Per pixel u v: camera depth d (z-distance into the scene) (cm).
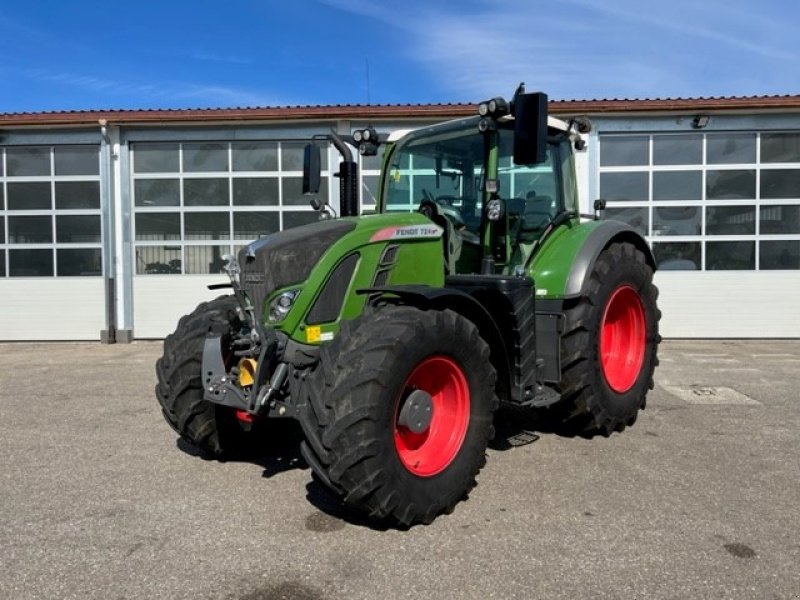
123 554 306
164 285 1147
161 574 287
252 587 275
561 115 1066
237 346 382
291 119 1095
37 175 1148
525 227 484
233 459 450
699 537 318
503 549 307
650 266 561
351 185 524
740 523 334
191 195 1141
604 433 494
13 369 855
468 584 276
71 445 490
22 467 438
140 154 1141
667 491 380
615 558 297
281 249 368
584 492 380
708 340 1084
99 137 1127
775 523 334
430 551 307
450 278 436
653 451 459
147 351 1023
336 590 272
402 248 396
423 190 492
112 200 1134
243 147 1134
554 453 456
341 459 309
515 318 411
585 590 269
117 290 1145
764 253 1079
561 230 505
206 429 421
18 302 1154
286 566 293
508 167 470
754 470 417
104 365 885
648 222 1088
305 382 350
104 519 347
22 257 1155
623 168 1085
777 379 730
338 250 370
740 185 1079
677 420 546
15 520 347
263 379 348
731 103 1038
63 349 1059
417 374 341
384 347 319
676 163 1082
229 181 1138
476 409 365
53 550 310
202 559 300
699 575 281
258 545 315
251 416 389
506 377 415
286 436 471
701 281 1086
